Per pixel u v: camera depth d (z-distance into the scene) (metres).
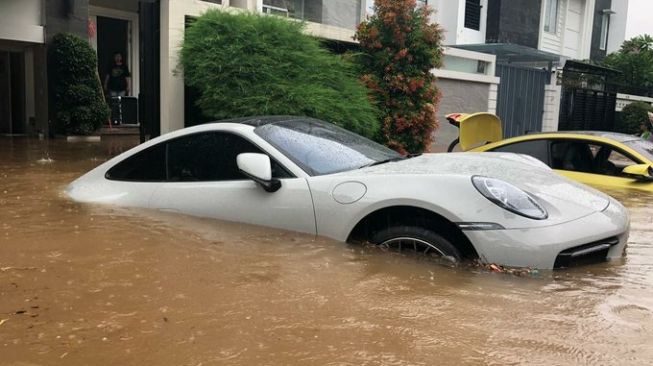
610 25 33.62
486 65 18.11
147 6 10.32
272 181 4.30
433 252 3.87
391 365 2.46
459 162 4.52
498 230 3.64
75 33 13.55
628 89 25.53
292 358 2.51
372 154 4.91
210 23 9.44
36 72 13.51
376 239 4.06
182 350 2.56
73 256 3.75
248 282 3.38
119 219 4.55
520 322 2.92
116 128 14.91
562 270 3.65
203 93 9.30
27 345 2.59
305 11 16.02
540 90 20.64
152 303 3.06
